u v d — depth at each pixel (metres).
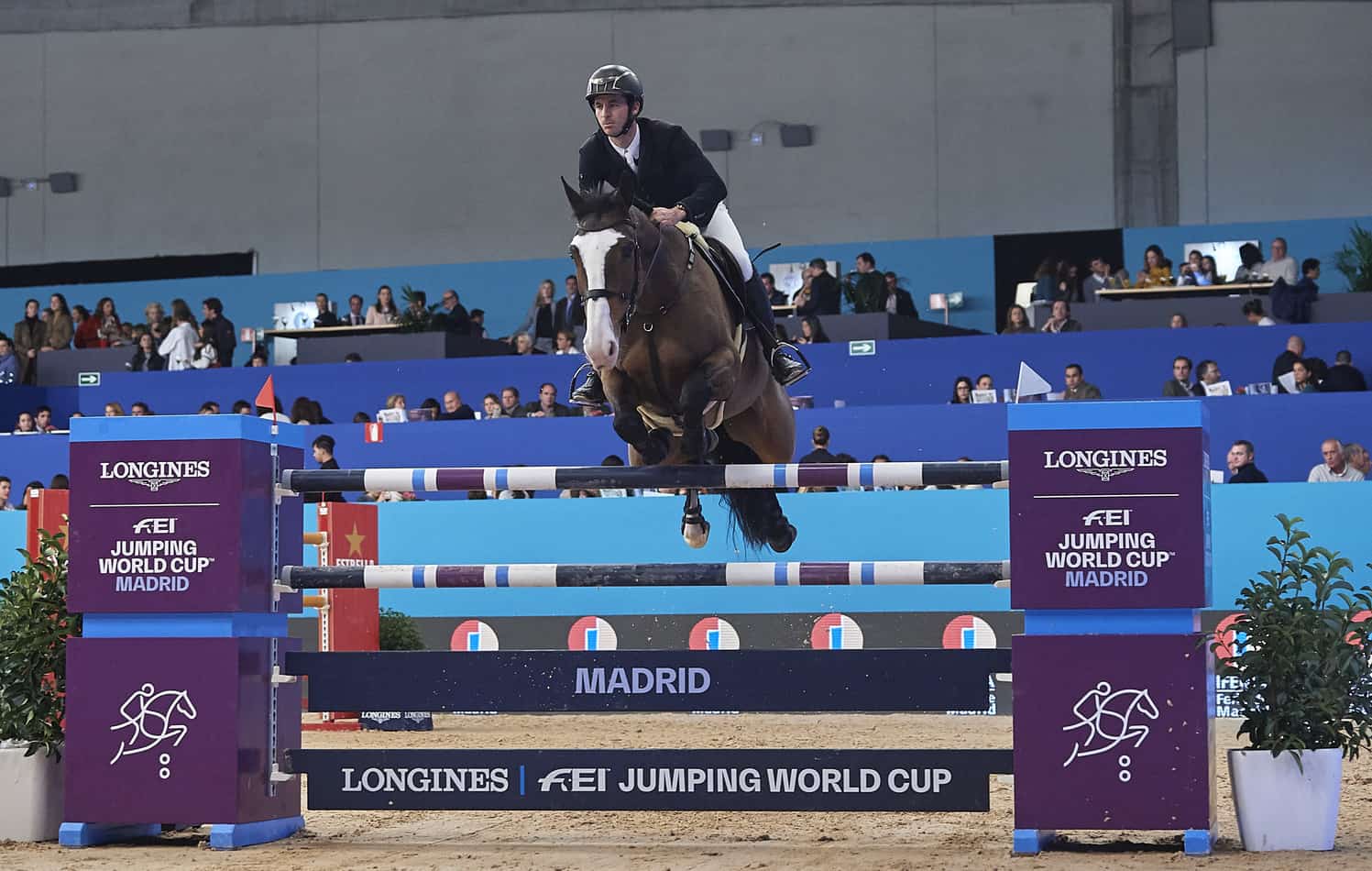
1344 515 17.50
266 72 38.16
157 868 8.69
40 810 9.86
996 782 12.37
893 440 22.31
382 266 37.41
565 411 24.12
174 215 38.34
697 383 9.08
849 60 35.56
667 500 19.58
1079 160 34.25
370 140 37.72
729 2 36.19
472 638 20.00
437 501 20.33
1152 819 8.60
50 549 10.48
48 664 10.12
